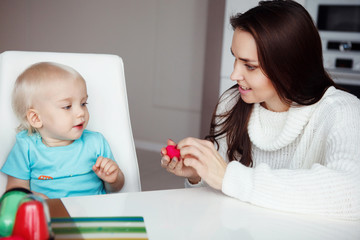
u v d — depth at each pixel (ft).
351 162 2.49
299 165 3.37
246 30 2.92
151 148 12.38
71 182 3.53
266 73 2.98
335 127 2.86
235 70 3.11
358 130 2.76
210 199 2.52
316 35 3.08
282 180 2.43
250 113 3.69
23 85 3.32
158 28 11.76
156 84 12.09
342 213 2.31
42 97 3.29
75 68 3.74
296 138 3.52
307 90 3.14
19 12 13.67
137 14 11.99
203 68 11.24
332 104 3.08
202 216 2.24
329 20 9.70
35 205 1.58
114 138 3.82
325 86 3.28
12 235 1.59
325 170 2.44
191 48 11.35
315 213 2.35
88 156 3.63
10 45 14.06
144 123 12.50
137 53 12.21
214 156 2.65
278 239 2.00
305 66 3.05
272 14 2.89
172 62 11.72
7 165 3.41
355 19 9.45
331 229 2.16
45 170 3.48
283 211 2.38
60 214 2.18
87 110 3.55
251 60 2.95
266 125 3.61
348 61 9.68
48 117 3.32
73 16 12.90
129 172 3.79
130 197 2.48
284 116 3.49
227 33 8.99
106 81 3.82
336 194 2.34
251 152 3.84
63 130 3.36
